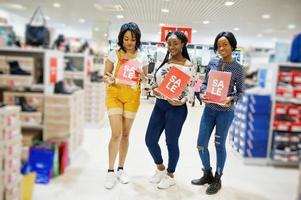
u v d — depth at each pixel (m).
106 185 2.36
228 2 2.33
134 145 3.55
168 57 2.41
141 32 2.48
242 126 2.95
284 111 2.63
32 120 2.58
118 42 2.42
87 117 3.76
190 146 3.62
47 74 2.61
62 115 2.66
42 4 2.46
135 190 2.37
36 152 2.36
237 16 2.38
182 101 2.30
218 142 2.36
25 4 2.43
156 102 2.44
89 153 3.12
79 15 2.55
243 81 2.23
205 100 2.26
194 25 2.57
